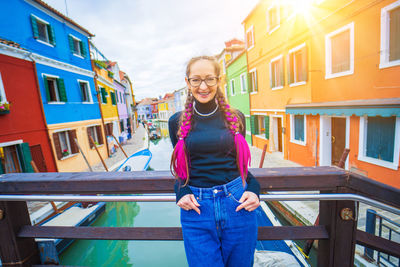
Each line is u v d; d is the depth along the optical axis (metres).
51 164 8.81
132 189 1.22
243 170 0.95
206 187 0.92
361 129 5.68
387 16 4.88
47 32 9.27
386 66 4.96
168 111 56.16
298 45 7.90
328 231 1.25
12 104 7.21
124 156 14.31
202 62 0.89
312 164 7.89
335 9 6.18
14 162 7.36
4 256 1.38
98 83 14.11
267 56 10.41
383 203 1.05
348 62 6.17
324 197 1.11
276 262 2.03
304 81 7.74
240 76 14.30
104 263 4.88
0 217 1.32
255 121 12.73
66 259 5.10
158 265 4.73
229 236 0.92
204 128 0.92
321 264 1.33
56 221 5.55
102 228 1.32
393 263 2.79
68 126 10.16
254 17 11.33
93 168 11.34
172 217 6.95
